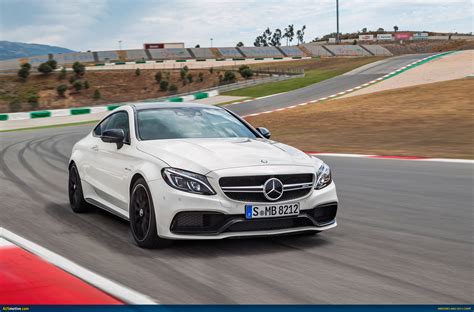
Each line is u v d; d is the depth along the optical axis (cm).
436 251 403
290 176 409
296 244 424
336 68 6925
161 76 7744
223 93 4916
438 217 531
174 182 392
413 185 734
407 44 15750
